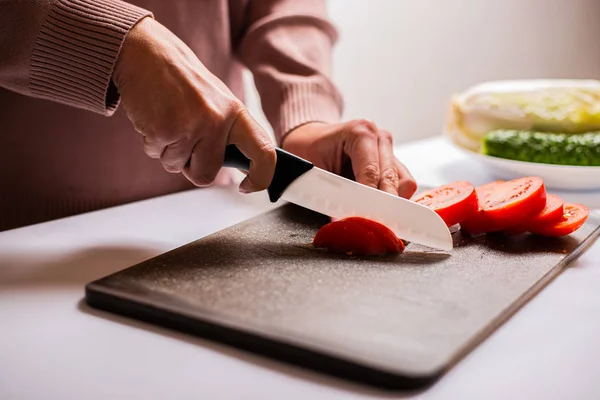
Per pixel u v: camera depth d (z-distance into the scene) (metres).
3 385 0.53
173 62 0.67
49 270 0.70
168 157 0.70
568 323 0.61
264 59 1.01
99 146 0.94
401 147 1.23
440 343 0.55
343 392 0.53
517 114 1.08
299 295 0.62
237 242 0.73
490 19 1.87
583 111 1.06
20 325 0.60
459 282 0.65
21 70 0.71
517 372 0.55
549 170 0.97
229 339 0.57
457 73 1.92
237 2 1.05
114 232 0.80
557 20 1.87
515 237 0.77
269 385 0.53
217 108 0.68
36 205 0.94
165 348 0.58
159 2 0.94
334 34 1.08
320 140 0.86
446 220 0.74
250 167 0.70
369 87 1.86
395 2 1.80
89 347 0.58
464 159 1.15
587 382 0.54
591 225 0.81
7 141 0.91
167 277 0.65
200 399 0.52
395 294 0.62
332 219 0.81
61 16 0.68
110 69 0.68
